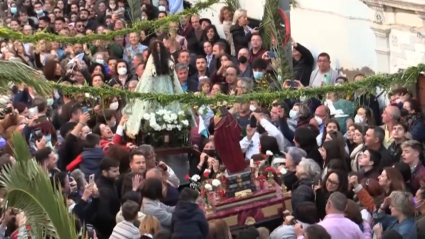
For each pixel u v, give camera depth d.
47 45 24.27
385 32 21.52
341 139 16.08
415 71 16.89
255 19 26.59
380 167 15.39
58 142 17.44
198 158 17.31
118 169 15.16
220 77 21.72
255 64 21.16
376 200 14.30
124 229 13.15
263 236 13.41
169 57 18.34
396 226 13.17
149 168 15.20
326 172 14.66
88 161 16.17
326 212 13.50
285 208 15.48
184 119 18.12
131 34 24.75
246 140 17.30
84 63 23.14
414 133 17.05
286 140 17.66
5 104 16.20
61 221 10.35
